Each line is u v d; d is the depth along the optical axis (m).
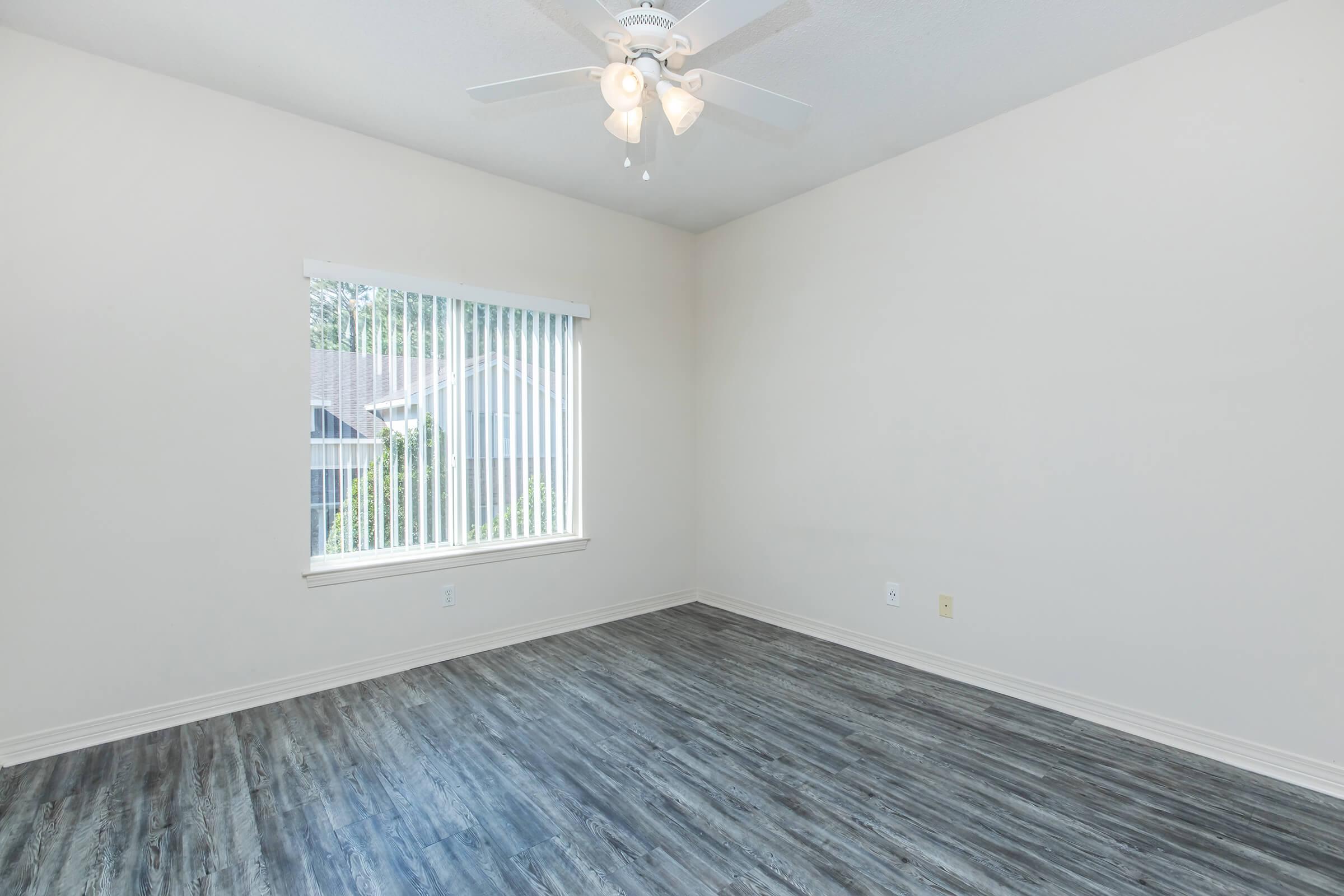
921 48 2.31
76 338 2.34
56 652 2.30
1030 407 2.73
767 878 1.65
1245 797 2.01
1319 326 2.04
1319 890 1.60
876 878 1.65
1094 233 2.53
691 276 4.41
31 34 2.26
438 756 2.28
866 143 3.07
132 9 2.10
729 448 4.20
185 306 2.55
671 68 2.00
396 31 2.22
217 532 2.62
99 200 2.38
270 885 1.63
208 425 2.60
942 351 3.03
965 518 2.96
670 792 2.05
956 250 2.97
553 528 3.74
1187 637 2.31
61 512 2.32
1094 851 1.75
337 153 2.92
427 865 1.71
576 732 2.46
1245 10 2.13
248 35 2.24
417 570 3.16
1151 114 2.38
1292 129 2.09
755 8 1.60
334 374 2.94
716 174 3.42
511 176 3.46
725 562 4.24
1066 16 2.14
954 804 1.98
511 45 2.31
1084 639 2.57
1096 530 2.54
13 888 1.61
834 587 3.55
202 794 2.04
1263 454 2.15
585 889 1.61
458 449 3.35
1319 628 2.05
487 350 3.45
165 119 2.51
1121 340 2.46
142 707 2.46
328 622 2.90
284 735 2.44
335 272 2.89
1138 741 2.38
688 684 2.95
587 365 3.84
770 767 2.21
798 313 3.74
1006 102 2.70
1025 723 2.54
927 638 3.11
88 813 1.93
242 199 2.68
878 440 3.32
